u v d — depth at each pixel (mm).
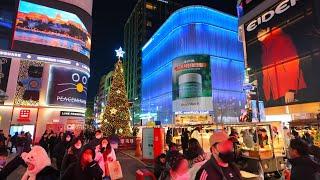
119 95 27281
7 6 32188
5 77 30438
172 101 63531
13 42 31578
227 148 2764
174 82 63625
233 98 64625
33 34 32938
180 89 61250
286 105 28250
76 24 36438
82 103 35781
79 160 4129
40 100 32062
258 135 10648
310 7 27047
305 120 18016
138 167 13898
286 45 29391
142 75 93562
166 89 70250
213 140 2848
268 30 32281
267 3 32969
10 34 31719
